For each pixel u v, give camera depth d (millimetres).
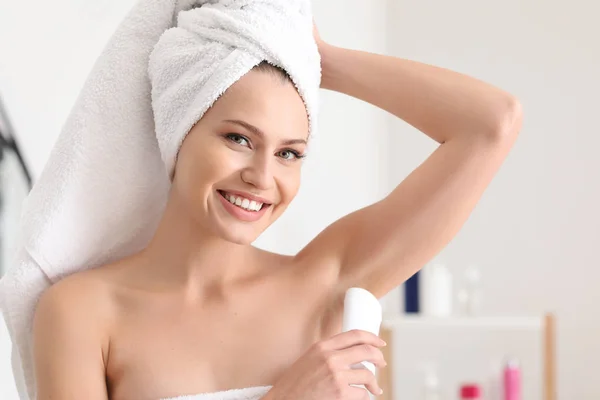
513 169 3180
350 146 2832
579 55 3168
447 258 3195
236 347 917
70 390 874
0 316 1492
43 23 1597
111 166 947
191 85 870
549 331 2641
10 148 1474
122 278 946
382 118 3236
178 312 922
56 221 937
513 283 3156
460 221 952
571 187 3143
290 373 849
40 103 1589
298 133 876
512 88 3213
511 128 932
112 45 937
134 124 946
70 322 897
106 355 911
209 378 897
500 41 3238
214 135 863
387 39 3330
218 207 869
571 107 3164
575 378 3100
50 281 960
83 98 935
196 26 887
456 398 2641
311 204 2518
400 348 2656
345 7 2805
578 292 3117
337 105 2721
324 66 1004
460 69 3264
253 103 849
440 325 2656
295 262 988
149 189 972
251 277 956
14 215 1482
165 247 943
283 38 859
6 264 1463
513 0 3232
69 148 931
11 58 1508
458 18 3277
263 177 853
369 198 3041
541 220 3152
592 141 3141
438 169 941
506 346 2650
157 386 886
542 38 3199
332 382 832
